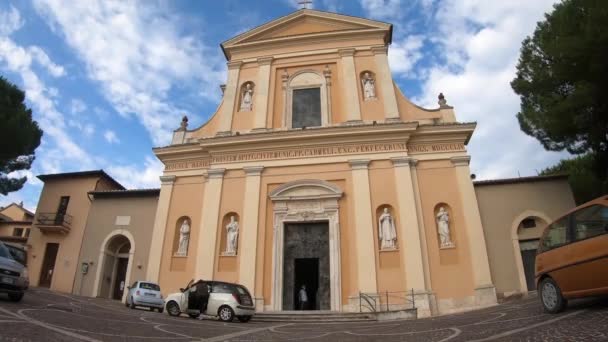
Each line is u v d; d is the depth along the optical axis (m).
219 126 20.47
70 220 23.56
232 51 22.27
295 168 18.55
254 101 20.72
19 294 10.80
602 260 6.43
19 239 28.28
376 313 13.90
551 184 18.47
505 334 6.17
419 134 18.22
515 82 18.28
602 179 17.38
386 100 19.41
